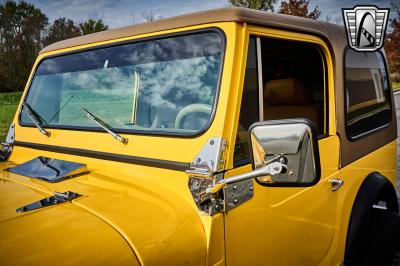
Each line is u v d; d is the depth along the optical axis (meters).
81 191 1.61
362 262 2.54
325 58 2.41
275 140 1.34
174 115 1.80
